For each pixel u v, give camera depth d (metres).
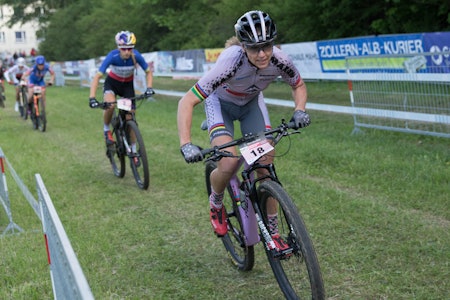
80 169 6.45
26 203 4.97
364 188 4.80
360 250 3.47
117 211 4.73
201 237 3.98
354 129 7.30
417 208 4.18
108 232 4.12
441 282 2.97
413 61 6.54
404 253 3.36
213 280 3.25
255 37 2.54
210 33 21.20
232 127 3.15
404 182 4.77
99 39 28.30
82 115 11.70
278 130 2.82
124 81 5.98
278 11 16.22
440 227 3.74
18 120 11.80
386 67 6.86
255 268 3.38
